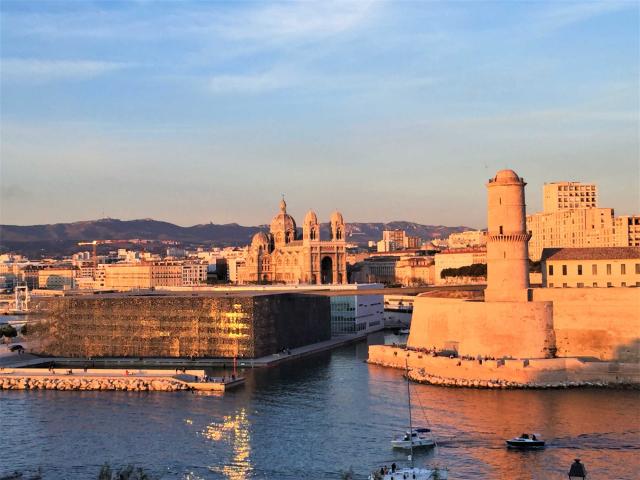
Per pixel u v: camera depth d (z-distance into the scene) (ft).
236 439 581.94
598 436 560.61
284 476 499.92
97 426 629.10
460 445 548.72
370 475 488.85
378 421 619.67
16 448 572.92
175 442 578.66
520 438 544.21
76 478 505.66
